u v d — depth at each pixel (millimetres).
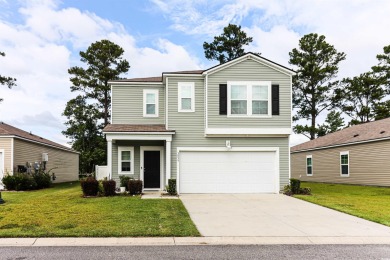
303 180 32219
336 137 28594
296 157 34156
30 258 6078
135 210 10898
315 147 29266
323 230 8531
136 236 7633
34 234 7605
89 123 40125
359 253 6578
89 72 39094
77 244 7102
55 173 28250
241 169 16891
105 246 6980
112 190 15250
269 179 16906
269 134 16656
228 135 16719
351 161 24297
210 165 16844
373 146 21859
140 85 18688
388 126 22672
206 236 7805
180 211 10922
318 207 12312
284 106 16734
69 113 39531
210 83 16641
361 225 9156
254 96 16672
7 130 20953
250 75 16734
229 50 39562
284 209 11812
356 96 39250
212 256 6270
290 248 6961
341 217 10320
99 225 8555
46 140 28266
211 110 16531
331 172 26969
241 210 11523
